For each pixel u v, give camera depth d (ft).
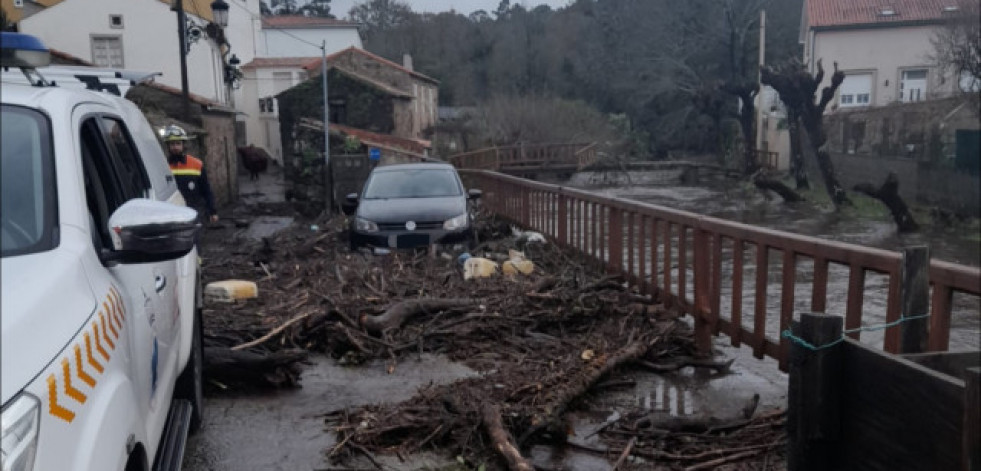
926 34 131.23
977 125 74.49
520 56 234.38
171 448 11.76
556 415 15.74
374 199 38.04
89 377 7.41
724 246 44.70
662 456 14.60
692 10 186.29
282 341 21.15
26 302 6.98
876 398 10.14
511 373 18.79
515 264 30.37
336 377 19.56
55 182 9.00
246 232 55.72
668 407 17.39
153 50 94.38
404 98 128.98
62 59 69.41
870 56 134.72
